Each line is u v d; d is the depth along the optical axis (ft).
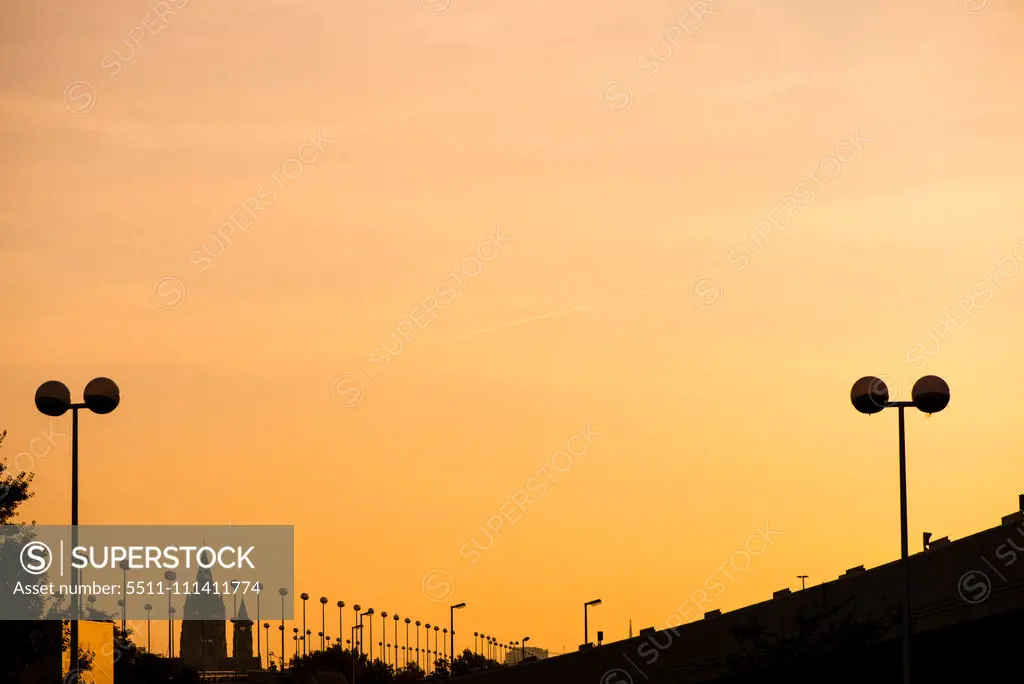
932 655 203.10
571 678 244.83
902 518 144.87
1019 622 196.95
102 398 136.87
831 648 196.03
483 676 260.01
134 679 443.73
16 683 203.10
